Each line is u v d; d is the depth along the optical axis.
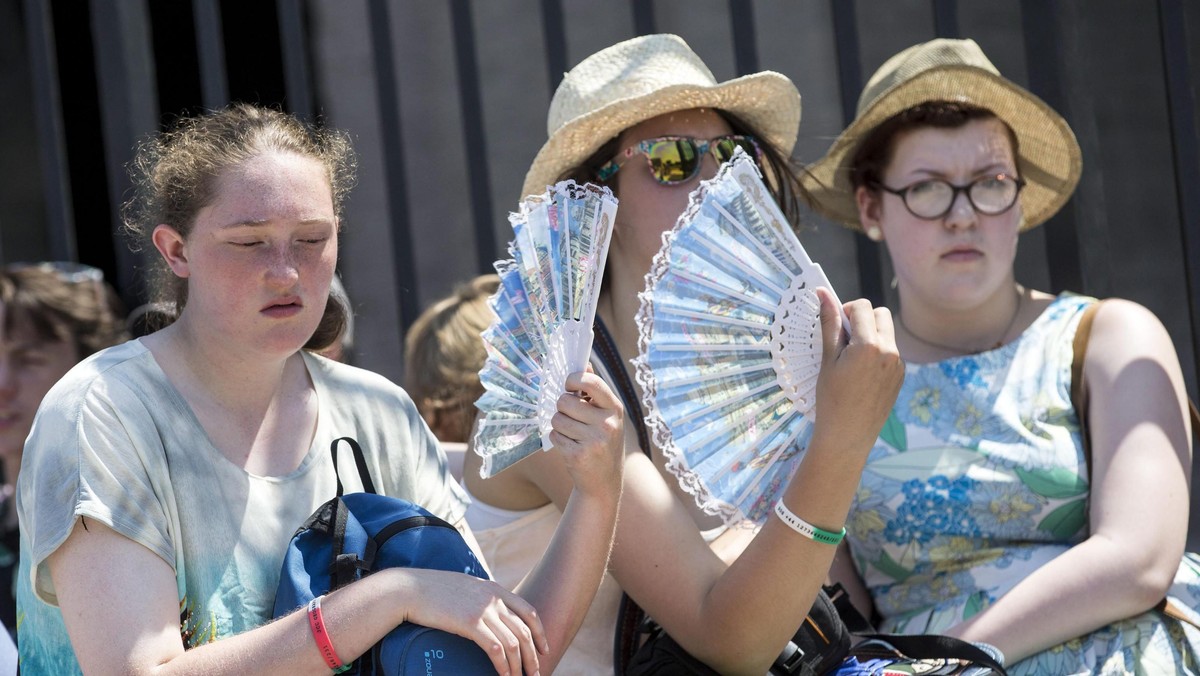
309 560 3.63
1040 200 6.23
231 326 3.64
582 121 4.82
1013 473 5.12
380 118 7.14
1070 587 4.73
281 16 7.21
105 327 7.06
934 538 5.18
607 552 3.87
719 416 3.97
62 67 8.96
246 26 8.81
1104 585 4.71
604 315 4.97
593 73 5.11
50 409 3.58
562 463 4.48
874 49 8.89
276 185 3.61
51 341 6.88
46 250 9.29
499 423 3.85
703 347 3.94
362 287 9.43
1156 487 4.87
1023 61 8.59
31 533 3.50
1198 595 5.06
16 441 6.84
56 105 7.50
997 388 5.30
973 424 5.26
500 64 9.39
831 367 3.79
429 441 4.33
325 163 3.83
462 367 6.14
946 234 5.43
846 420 3.78
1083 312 5.37
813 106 8.94
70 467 3.46
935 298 5.50
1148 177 8.27
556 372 3.75
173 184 3.71
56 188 7.45
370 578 3.46
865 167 5.76
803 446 4.04
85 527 3.43
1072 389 5.23
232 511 3.70
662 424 3.96
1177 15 6.04
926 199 5.46
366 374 4.29
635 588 4.36
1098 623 4.73
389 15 7.12
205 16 7.21
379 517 3.72
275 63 8.95
